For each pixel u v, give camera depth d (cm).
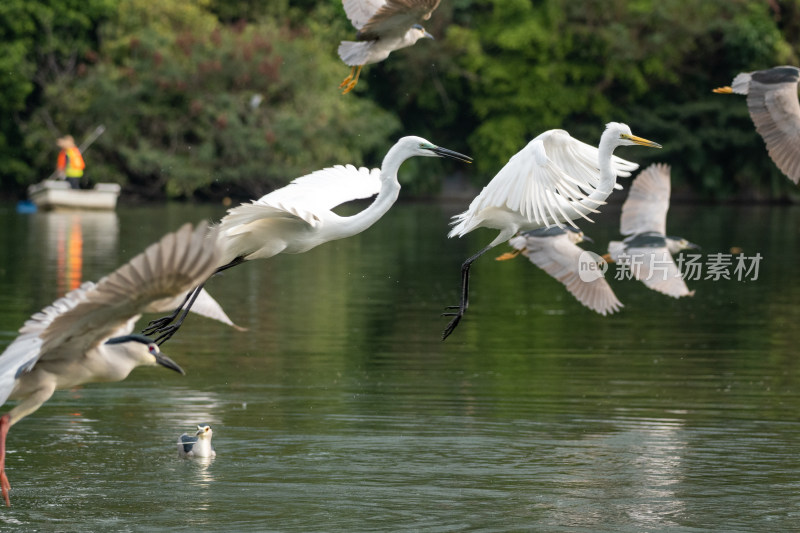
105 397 1415
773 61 5444
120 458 1167
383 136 5466
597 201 1120
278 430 1270
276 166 5116
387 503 1041
